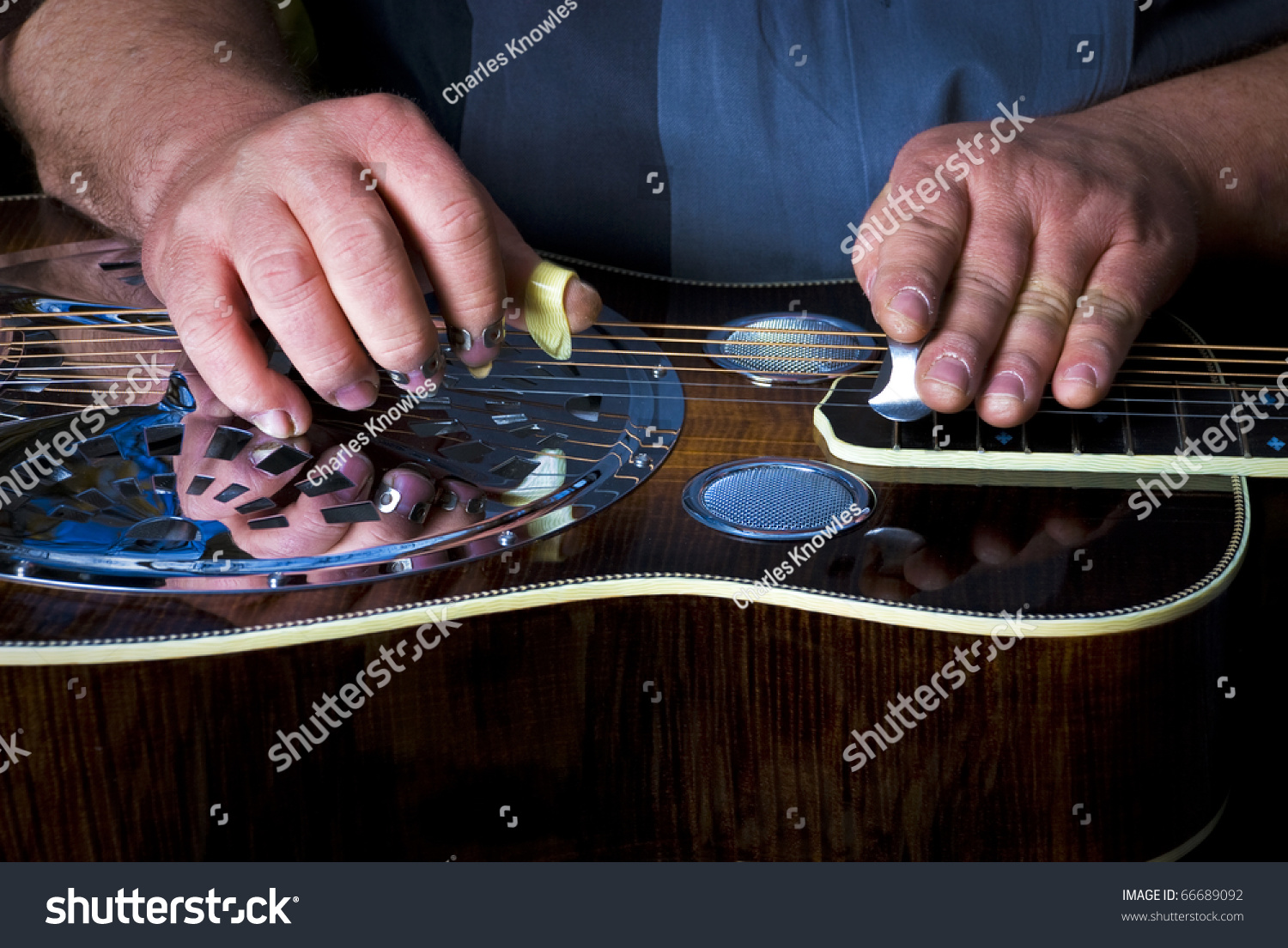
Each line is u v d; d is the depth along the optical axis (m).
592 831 0.83
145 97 1.09
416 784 0.78
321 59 1.32
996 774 0.76
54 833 0.74
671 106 1.20
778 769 0.80
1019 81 1.19
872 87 1.18
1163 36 1.22
